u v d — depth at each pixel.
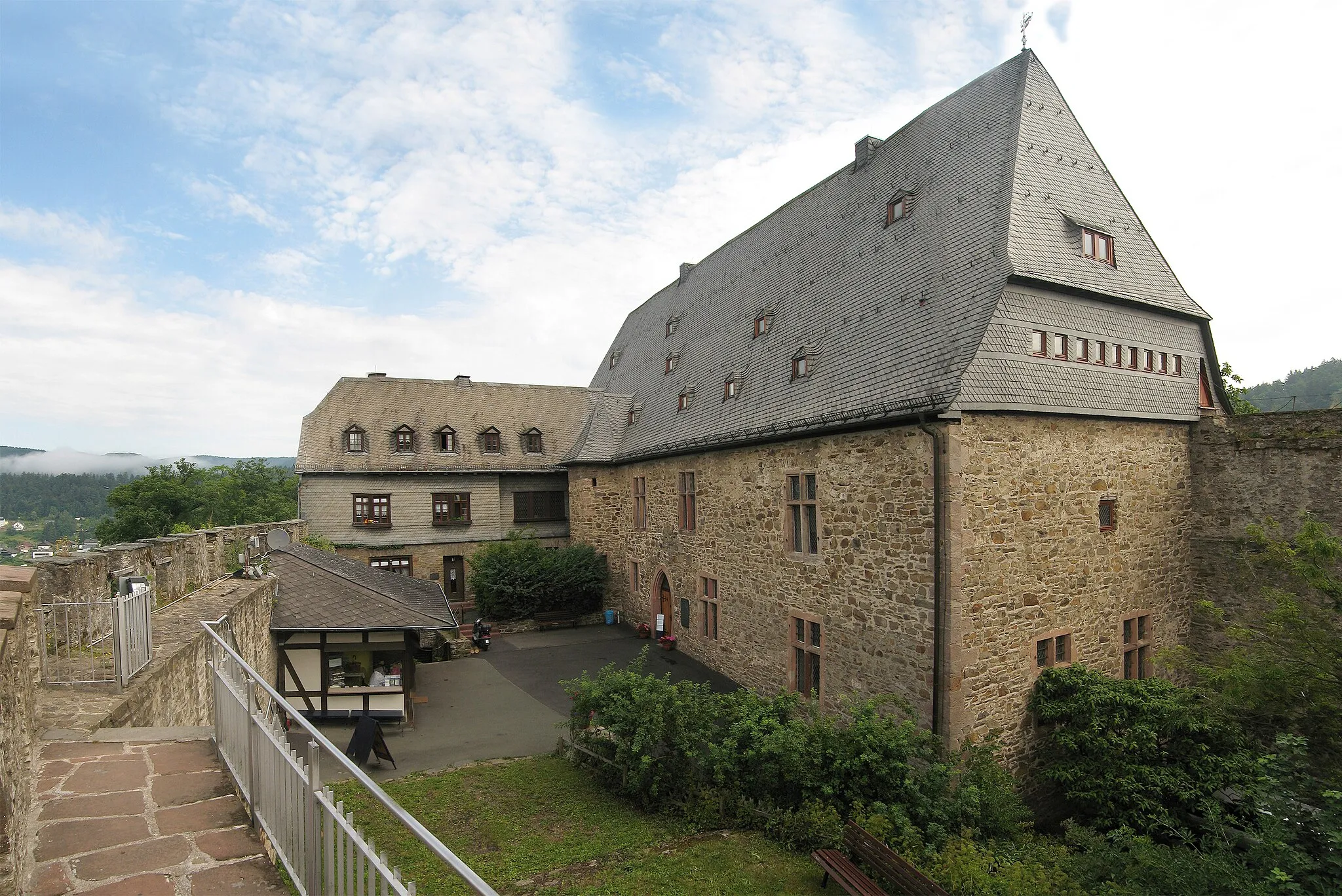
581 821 9.70
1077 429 12.37
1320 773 8.46
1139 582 13.26
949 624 10.62
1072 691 11.38
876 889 7.23
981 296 11.75
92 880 3.61
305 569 15.80
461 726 13.94
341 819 3.18
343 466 24.78
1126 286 13.17
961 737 10.64
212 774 5.02
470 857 8.68
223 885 3.60
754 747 9.84
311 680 13.79
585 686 11.33
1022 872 7.50
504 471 26.33
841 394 13.47
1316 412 12.73
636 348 28.36
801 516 14.11
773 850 8.77
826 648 13.36
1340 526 12.28
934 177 14.98
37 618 6.88
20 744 3.72
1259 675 8.89
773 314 18.42
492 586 22.34
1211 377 14.91
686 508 19.11
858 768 9.30
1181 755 10.42
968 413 10.85
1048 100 14.18
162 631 9.34
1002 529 11.25
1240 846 9.21
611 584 23.78
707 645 17.95
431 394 27.36
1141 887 7.71
